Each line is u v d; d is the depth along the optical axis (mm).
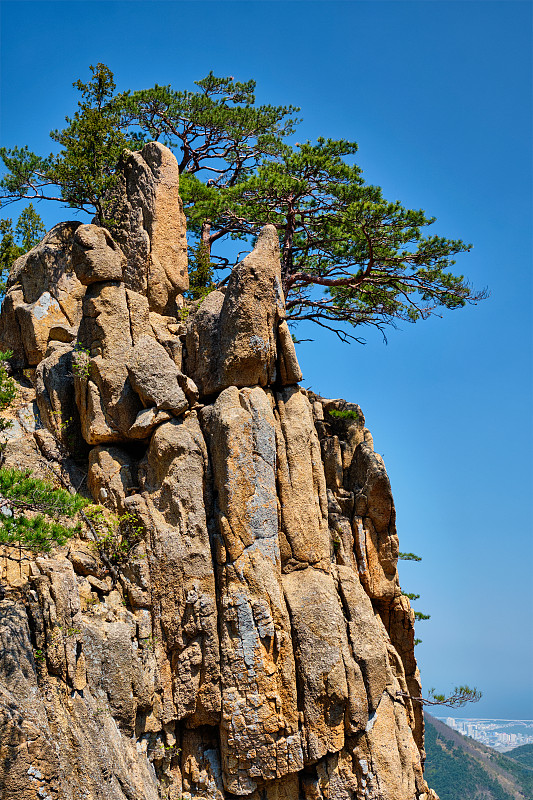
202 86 46875
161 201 32188
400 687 31547
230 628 26109
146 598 26016
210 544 26938
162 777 25297
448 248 38344
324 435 34156
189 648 25891
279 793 26062
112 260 29656
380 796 26938
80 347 29578
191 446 27375
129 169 32969
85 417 28719
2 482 21828
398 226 37656
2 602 22172
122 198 32594
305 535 28109
